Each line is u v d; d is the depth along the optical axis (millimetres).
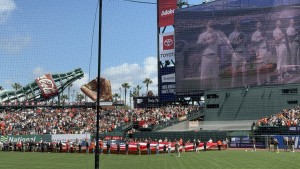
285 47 63750
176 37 75812
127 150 47562
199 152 46594
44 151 56531
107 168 28719
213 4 72312
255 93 67750
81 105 98938
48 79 110688
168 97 83938
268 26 65750
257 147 53312
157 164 31203
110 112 83938
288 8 63906
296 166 27359
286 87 65062
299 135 49875
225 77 69750
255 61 66750
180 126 70062
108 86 98500
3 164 33344
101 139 59562
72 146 53812
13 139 64688
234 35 69375
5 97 109875
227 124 67812
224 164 29562
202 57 72625
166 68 84625
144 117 76125
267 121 56188
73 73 115500
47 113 85312
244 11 68625
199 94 77000
